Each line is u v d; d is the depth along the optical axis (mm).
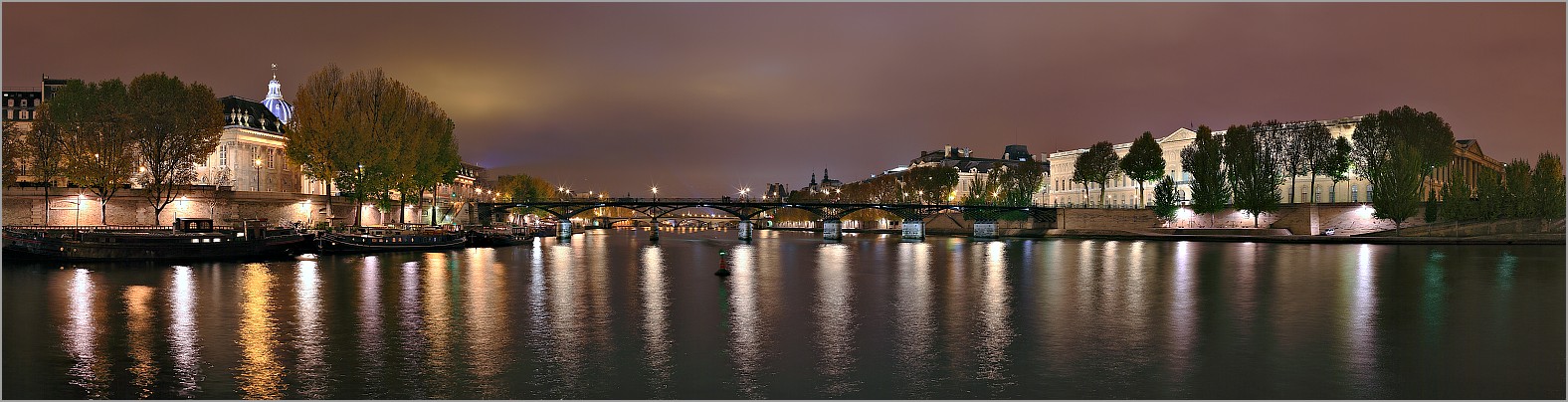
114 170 80438
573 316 38406
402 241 86500
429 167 100125
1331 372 27781
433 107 109062
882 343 32344
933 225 182000
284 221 99250
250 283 50531
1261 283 54812
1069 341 32781
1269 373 27609
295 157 93688
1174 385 26047
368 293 46625
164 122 82750
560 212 155000
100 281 50219
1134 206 154000
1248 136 132500
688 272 63562
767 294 48312
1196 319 38188
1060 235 145375
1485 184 108062
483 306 41562
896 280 57438
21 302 41094
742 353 30406
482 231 105500
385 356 29375
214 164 131125
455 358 29188
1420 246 100375
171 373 26688
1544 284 53656
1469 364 29016
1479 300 45500
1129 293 49062
